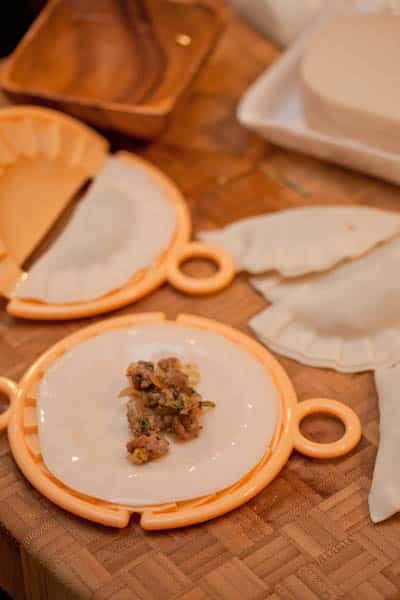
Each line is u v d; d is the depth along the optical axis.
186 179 0.78
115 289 0.69
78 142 0.77
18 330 0.68
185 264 0.71
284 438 0.60
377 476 0.58
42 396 0.62
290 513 0.58
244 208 0.75
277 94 0.82
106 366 0.64
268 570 0.56
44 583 0.57
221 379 0.63
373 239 0.69
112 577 0.56
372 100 0.74
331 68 0.76
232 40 0.90
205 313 0.68
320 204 0.75
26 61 0.82
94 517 0.57
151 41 0.85
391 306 0.65
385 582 0.55
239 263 0.70
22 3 1.10
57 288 0.69
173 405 0.60
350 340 0.66
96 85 0.82
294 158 0.79
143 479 0.58
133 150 0.81
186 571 0.56
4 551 0.59
